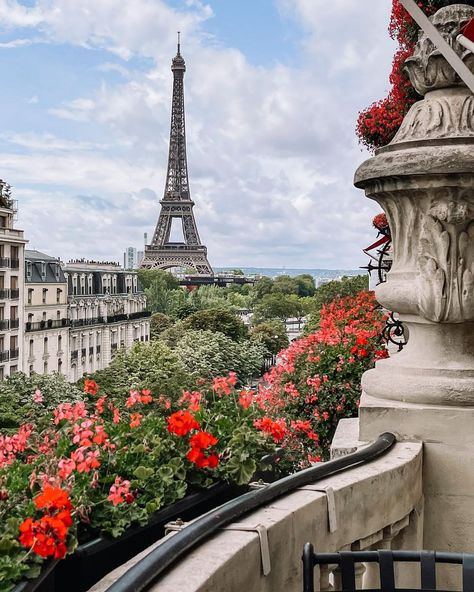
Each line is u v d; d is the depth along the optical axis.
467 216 3.77
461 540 3.89
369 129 11.70
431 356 4.08
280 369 8.45
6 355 62.16
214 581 2.11
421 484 3.84
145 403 4.89
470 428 3.87
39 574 2.67
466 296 3.85
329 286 75.19
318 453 7.50
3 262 61.28
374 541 3.29
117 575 2.52
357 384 7.75
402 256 4.12
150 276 166.50
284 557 2.59
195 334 69.50
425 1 7.93
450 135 3.87
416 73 4.14
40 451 3.88
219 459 3.91
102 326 84.88
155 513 3.38
